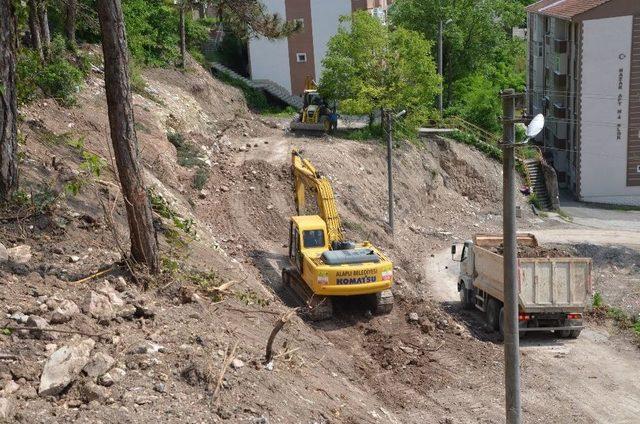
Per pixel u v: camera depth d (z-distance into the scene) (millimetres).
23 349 10633
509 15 52781
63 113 25922
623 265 31078
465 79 51156
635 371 19453
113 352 11266
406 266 29172
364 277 20391
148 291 14273
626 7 42625
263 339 14680
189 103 37844
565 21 47031
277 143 36500
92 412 9688
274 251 26344
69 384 10180
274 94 51969
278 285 23438
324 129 39562
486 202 40688
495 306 22078
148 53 41188
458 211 38781
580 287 20984
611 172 44781
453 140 42469
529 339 21781
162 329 12680
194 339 12656
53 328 11375
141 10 40938
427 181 38844
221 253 21234
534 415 16703
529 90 56719
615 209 43219
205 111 40094
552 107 49000
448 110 47062
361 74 40156
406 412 15906
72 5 30609
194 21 49812
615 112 44031
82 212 16984
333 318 20906
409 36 40531
